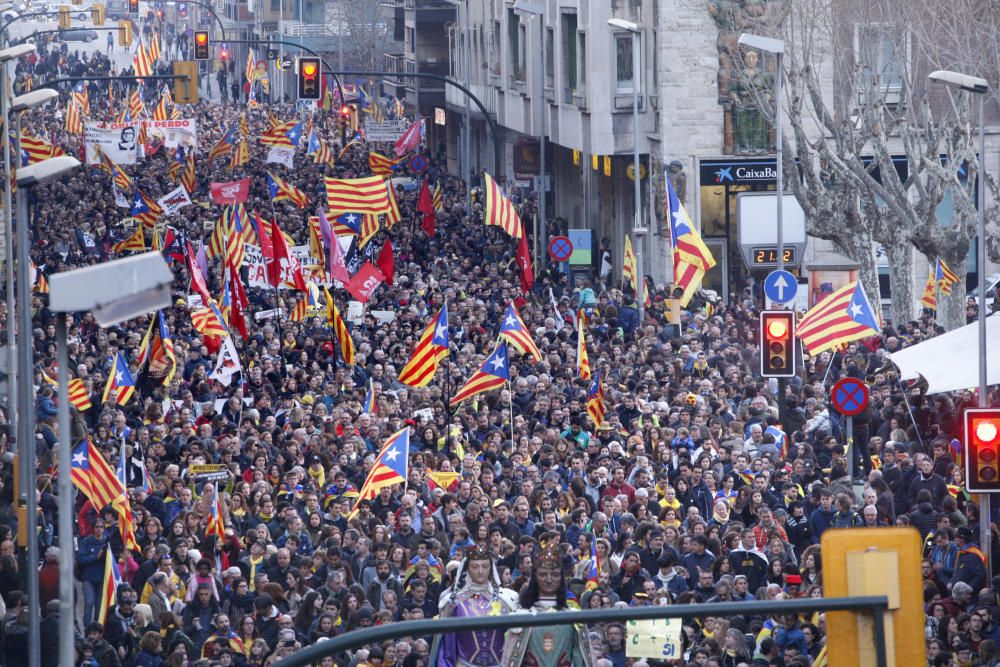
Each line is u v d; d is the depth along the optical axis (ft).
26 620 196.24
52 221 640.58
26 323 246.88
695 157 574.97
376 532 215.10
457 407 328.70
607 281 613.93
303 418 292.20
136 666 195.00
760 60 562.66
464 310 444.96
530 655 112.57
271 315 403.75
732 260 580.30
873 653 71.97
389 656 180.45
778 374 306.55
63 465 110.93
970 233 428.15
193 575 207.62
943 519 220.43
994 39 423.23
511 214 469.57
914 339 386.11
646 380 326.03
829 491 236.22
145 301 89.25
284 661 77.82
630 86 601.62
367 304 457.68
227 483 257.96
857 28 460.14
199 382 343.46
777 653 177.99
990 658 180.34
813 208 456.86
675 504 242.37
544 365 342.85
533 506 242.78
